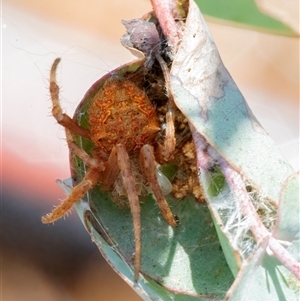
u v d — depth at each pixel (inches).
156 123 9.0
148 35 8.6
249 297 8.1
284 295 8.1
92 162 8.7
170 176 8.8
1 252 11.6
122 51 11.4
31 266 11.6
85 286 11.5
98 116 8.9
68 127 8.8
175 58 8.3
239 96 8.5
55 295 11.5
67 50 11.5
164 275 8.5
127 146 8.9
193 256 8.6
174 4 8.5
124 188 8.7
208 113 8.3
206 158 8.3
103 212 8.7
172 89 8.3
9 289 11.5
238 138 8.3
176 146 8.8
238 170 8.3
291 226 8.1
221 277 8.5
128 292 11.6
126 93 8.9
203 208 8.7
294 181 8.1
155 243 8.6
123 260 8.6
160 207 8.7
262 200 8.3
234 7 8.9
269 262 8.1
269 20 8.9
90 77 11.2
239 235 8.2
